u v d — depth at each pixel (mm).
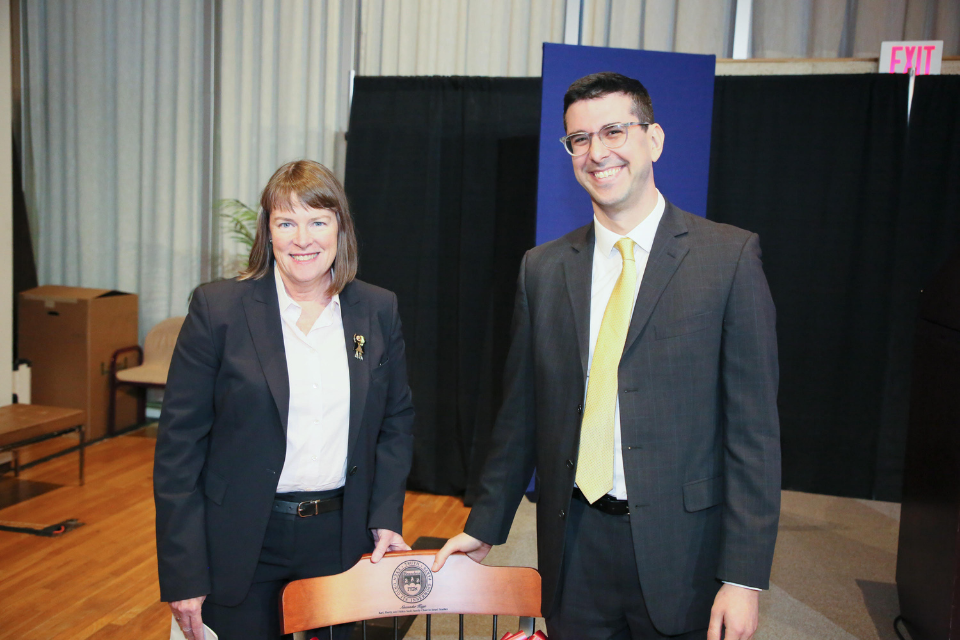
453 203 4312
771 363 1338
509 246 4242
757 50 4527
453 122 4289
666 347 1358
